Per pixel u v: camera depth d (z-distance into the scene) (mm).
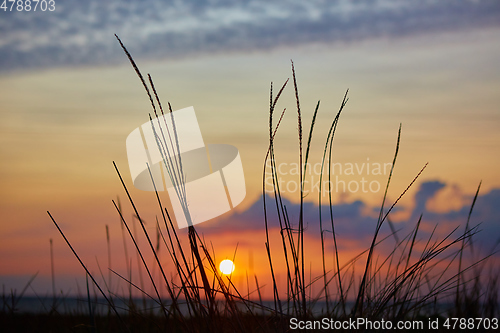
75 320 2439
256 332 2246
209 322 2197
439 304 2428
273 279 2234
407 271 2271
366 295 2297
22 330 2373
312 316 2264
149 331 2291
